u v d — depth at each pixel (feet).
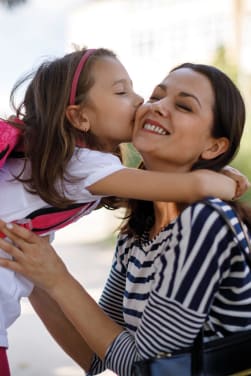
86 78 7.64
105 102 7.68
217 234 6.17
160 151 7.09
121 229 7.78
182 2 51.78
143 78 54.34
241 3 42.01
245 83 33.60
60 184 7.19
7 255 7.23
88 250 32.09
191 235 6.22
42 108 7.47
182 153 7.09
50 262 6.98
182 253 6.24
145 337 6.39
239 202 7.00
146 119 7.22
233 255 6.23
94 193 7.21
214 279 6.18
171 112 7.04
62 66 7.64
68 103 7.52
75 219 7.68
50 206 7.32
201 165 7.27
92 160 7.23
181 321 6.19
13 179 7.32
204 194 6.70
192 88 7.03
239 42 41.68
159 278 6.38
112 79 7.75
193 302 6.16
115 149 8.23
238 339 6.33
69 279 7.01
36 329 18.52
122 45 57.88
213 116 7.06
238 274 6.28
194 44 50.65
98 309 7.01
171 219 7.17
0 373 7.27
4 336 7.29
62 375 15.16
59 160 7.14
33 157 7.20
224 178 6.91
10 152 7.34
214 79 7.11
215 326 6.51
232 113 7.11
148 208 7.47
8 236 7.01
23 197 7.27
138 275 7.00
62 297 6.94
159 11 54.08
